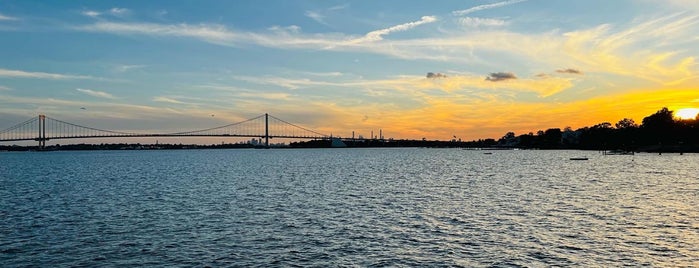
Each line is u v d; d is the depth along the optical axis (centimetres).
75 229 4562
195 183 9388
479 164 17588
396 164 17788
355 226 4700
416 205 6103
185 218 5144
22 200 6706
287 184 9119
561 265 3444
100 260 3547
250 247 3891
